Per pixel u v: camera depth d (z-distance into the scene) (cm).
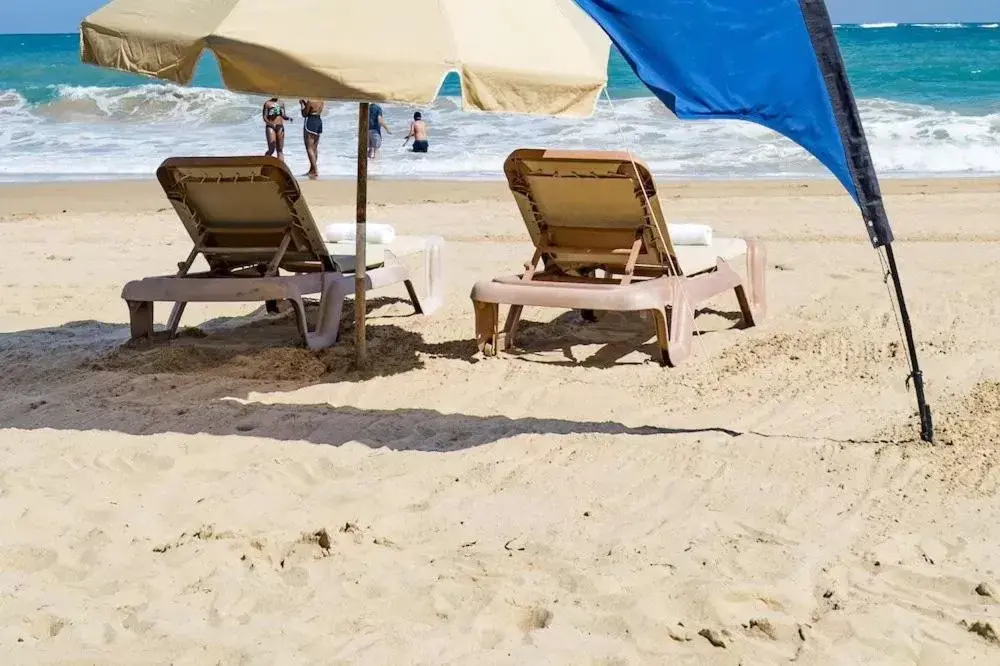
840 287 825
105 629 343
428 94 458
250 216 650
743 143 2084
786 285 841
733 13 450
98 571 384
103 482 463
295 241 662
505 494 449
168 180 639
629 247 651
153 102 2716
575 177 620
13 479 461
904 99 2978
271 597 363
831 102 454
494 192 1559
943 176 1734
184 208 654
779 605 354
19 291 866
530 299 622
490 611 353
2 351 678
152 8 500
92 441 507
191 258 667
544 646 329
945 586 365
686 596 357
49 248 1088
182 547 399
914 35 6009
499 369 627
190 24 480
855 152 461
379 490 454
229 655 326
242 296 638
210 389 589
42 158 2055
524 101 479
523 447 500
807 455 481
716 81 455
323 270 675
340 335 704
